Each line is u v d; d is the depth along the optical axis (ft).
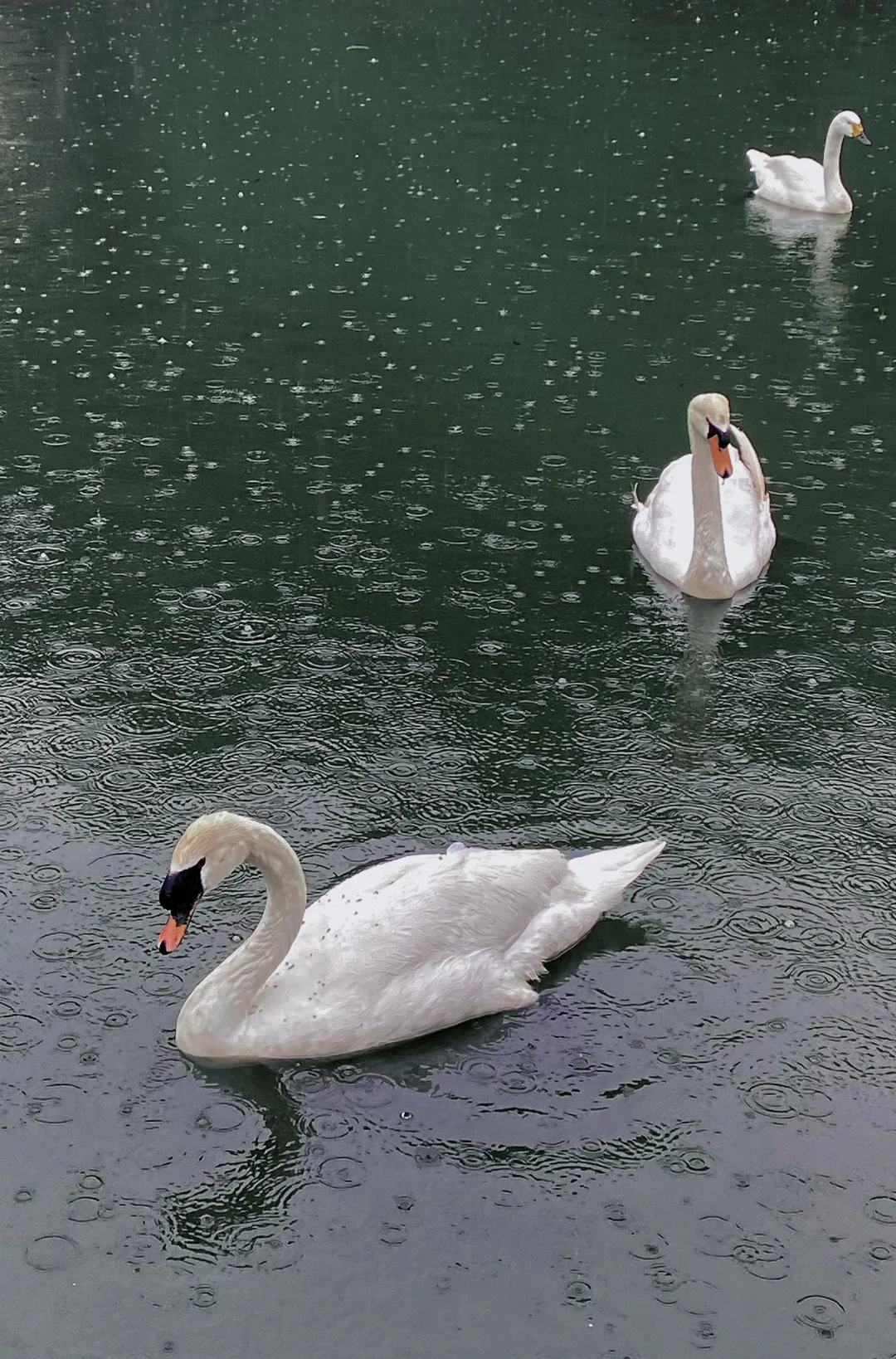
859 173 67.46
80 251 53.72
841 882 22.98
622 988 20.68
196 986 19.89
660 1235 16.96
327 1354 15.58
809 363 44.78
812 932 21.85
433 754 26.12
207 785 24.98
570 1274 16.48
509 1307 16.11
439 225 57.67
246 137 69.97
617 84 81.87
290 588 31.65
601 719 27.37
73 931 21.44
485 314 48.42
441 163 66.18
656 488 34.68
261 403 41.27
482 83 81.61
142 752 25.84
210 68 84.12
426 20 98.73
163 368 43.52
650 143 70.54
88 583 31.58
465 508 35.63
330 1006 19.11
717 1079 19.12
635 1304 16.15
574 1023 20.02
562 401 41.88
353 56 87.92
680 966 21.13
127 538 33.63
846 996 20.58
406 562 32.99
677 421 40.70
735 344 46.21
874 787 25.45
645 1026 19.99
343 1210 17.19
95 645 29.22
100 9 100.89
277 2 104.22
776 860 23.49
